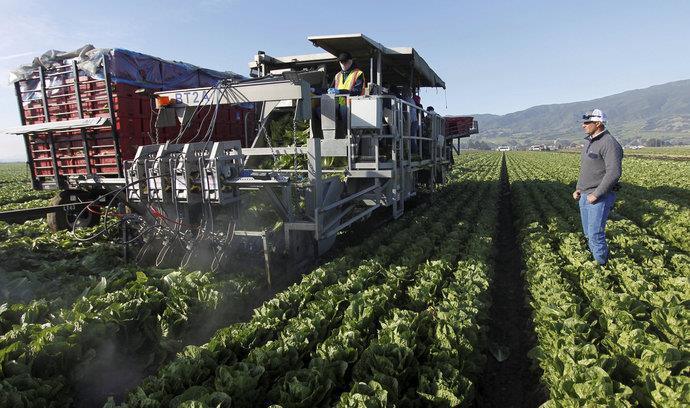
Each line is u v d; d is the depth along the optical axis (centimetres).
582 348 428
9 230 992
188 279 588
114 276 607
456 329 476
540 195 1620
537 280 665
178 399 348
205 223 637
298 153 794
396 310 525
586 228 751
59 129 861
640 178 2322
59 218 956
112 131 832
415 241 907
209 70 1138
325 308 534
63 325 431
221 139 1123
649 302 570
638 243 862
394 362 414
